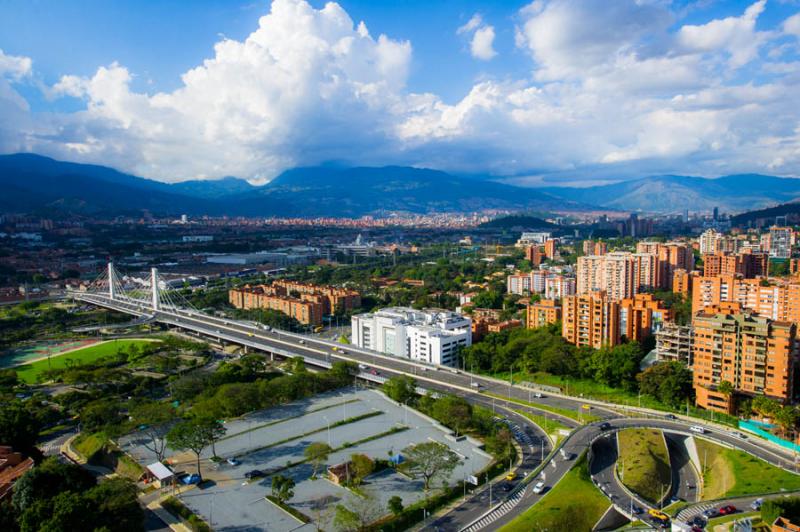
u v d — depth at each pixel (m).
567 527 187.88
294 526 189.25
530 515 191.62
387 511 195.88
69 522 168.38
